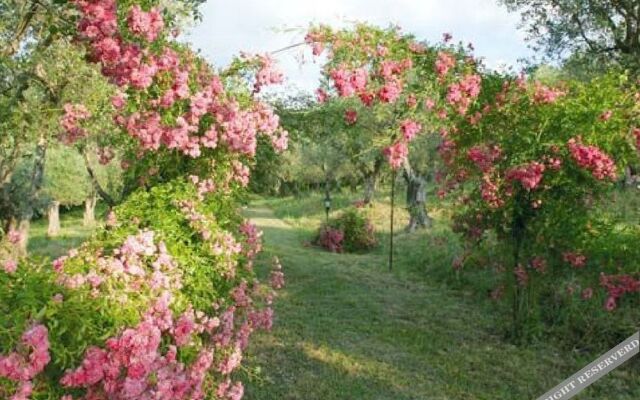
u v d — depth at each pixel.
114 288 3.75
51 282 3.25
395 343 8.32
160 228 4.88
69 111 6.79
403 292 11.88
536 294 8.44
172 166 5.63
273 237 22.12
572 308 8.43
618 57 13.59
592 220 8.09
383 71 6.40
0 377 2.60
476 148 7.77
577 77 13.89
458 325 9.34
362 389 6.51
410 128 6.79
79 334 2.96
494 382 6.90
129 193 6.04
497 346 8.25
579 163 7.22
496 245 10.16
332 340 8.34
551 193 7.88
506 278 8.98
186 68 5.22
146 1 4.60
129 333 3.15
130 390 3.07
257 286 5.95
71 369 2.91
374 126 12.55
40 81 7.56
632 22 13.04
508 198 8.00
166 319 3.84
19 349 2.65
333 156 26.22
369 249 18.89
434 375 7.09
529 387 6.78
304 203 32.84
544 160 7.52
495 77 7.45
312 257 16.42
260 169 11.52
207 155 5.63
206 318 4.42
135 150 5.64
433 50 6.78
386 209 25.03
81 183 23.14
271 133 5.88
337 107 12.25
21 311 2.84
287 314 9.71
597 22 13.27
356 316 9.79
